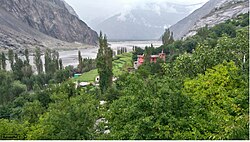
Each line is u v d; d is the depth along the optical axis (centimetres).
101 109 2745
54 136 1791
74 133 1766
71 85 5247
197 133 1338
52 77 8625
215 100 1742
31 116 3722
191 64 2780
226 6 15762
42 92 5141
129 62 10181
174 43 9269
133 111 1518
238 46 2697
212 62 2723
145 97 1552
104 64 5697
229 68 2009
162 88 1564
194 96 1744
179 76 2694
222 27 8631
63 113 1956
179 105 1487
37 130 2011
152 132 1402
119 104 1738
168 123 1414
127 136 1455
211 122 1420
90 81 7731
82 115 1909
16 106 5256
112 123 1677
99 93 5275
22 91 6812
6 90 6481
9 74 8081
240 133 1166
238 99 1482
